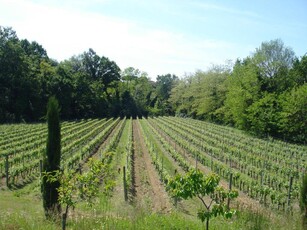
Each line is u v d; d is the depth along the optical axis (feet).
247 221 38.78
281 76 197.88
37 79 240.53
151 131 198.08
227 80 245.04
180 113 341.21
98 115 304.91
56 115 45.83
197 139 161.38
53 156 44.91
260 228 36.88
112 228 35.29
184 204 65.10
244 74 202.59
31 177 82.79
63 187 36.45
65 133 167.73
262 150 133.80
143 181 84.33
